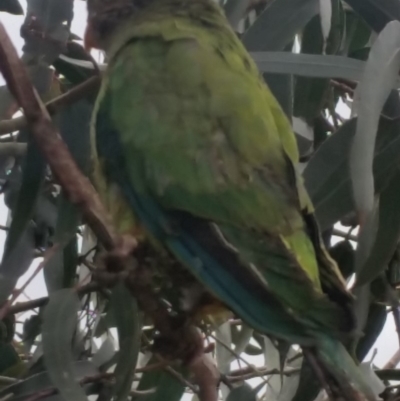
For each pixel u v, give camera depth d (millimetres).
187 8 2580
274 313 1954
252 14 3051
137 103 2365
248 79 2375
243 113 2281
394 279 2812
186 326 2314
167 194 2223
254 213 2135
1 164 2914
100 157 2408
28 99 1880
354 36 3137
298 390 2727
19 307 2744
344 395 1924
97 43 2793
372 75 2197
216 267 2062
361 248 2424
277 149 2266
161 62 2406
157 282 2363
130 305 2586
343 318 1931
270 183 2193
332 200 2500
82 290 2668
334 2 2881
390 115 2615
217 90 2316
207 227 2137
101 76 2604
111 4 2738
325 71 2510
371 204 2045
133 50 2469
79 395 2357
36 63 2684
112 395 2738
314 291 1974
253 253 2062
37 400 2639
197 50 2404
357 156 2092
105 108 2430
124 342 2598
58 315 2412
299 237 2135
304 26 2789
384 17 2607
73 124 2729
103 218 2025
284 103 2668
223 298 2016
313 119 2871
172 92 2342
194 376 2566
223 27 2533
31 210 2609
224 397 2979
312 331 1914
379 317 2783
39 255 2900
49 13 2686
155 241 2246
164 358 2363
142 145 2309
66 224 2658
